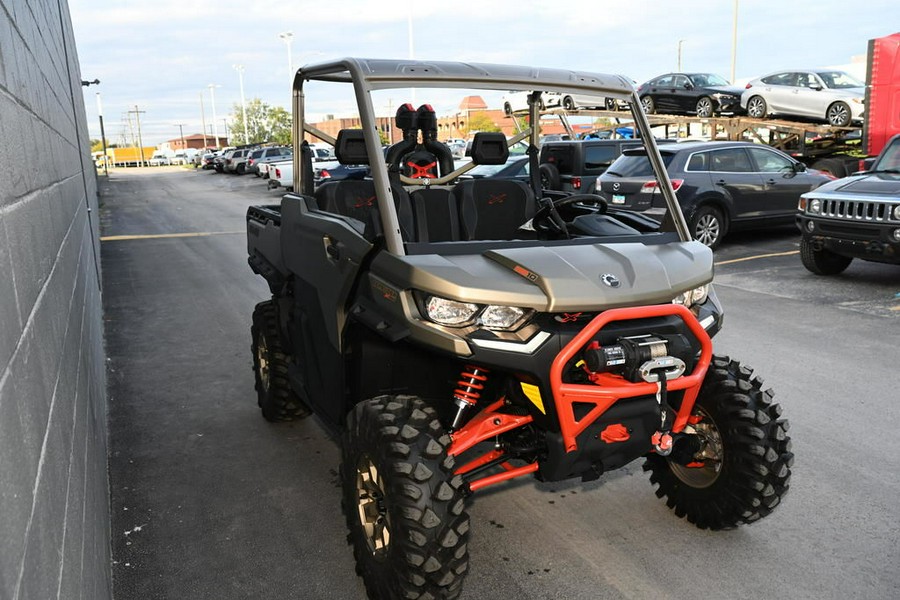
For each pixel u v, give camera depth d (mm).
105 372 6012
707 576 3166
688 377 2965
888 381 5465
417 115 3896
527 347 2746
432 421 2787
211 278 10289
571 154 13125
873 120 13977
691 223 11188
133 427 4910
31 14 2652
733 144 11586
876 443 4422
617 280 2900
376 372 3316
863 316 7367
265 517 3721
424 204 3773
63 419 1957
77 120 10922
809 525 3557
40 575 1318
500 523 3635
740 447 3195
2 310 1221
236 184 35750
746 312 7645
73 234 3996
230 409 5230
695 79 20344
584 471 3004
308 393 3969
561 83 3553
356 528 3000
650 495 3908
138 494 3971
